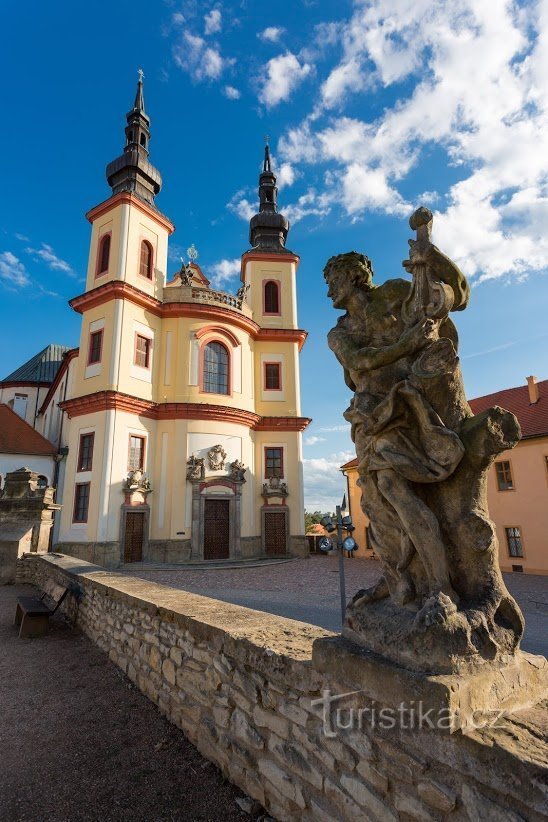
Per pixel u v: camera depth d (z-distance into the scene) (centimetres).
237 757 379
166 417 2453
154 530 2320
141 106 2991
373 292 317
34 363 4700
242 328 2809
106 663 708
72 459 2314
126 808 359
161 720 507
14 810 358
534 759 180
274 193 3588
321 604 1166
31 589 1419
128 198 2533
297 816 306
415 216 283
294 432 2833
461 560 253
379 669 244
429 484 266
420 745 219
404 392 267
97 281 2536
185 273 2739
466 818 197
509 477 2270
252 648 364
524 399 2520
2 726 501
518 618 245
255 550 2569
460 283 275
